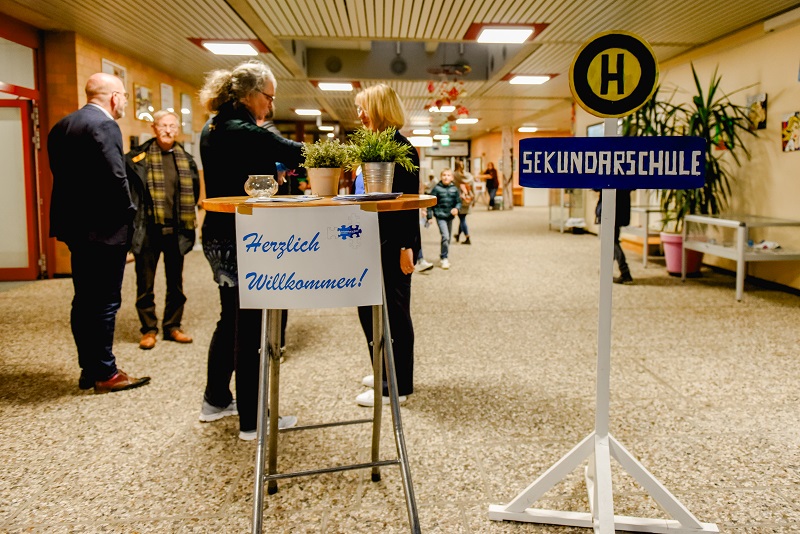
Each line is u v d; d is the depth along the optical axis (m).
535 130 22.44
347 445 2.29
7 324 4.25
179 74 9.09
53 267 6.45
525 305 4.82
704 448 2.23
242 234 1.51
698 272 6.25
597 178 1.58
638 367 3.20
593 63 1.54
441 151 29.58
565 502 1.88
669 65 7.62
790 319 4.25
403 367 2.60
